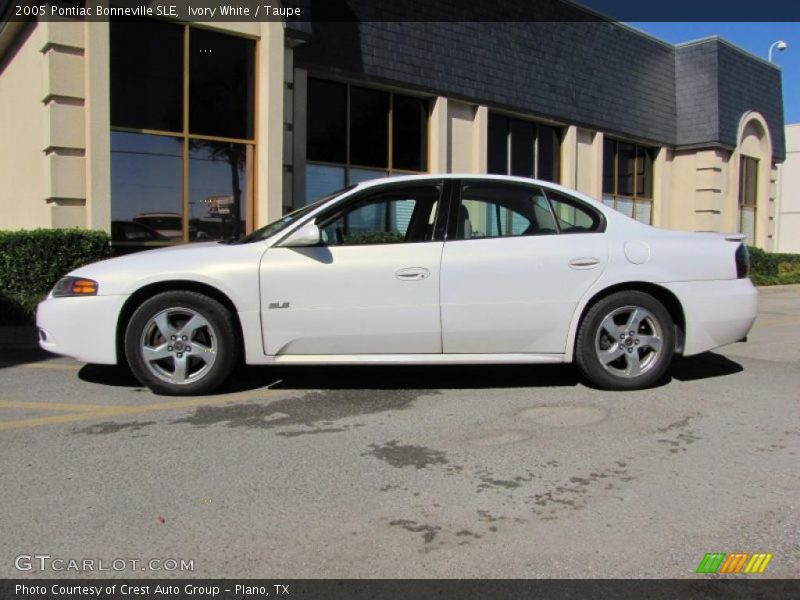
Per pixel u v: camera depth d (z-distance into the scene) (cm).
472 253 520
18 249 827
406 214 534
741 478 377
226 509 334
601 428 460
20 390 546
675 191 1939
